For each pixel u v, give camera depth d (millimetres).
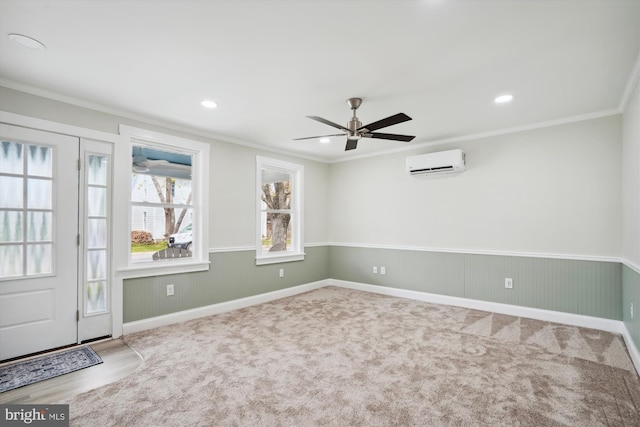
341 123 3607
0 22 1797
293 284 5043
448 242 4332
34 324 2719
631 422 1783
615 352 2699
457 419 1812
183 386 2174
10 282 2615
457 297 4238
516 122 3609
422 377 2287
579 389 2119
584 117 3357
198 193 3918
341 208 5562
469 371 2375
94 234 3066
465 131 3957
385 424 1771
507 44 2027
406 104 3055
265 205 4977
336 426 1754
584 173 3391
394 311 3971
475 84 2615
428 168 4270
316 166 5508
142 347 2859
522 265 3752
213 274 3986
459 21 1794
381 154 5039
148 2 1631
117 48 2088
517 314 3762
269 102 3010
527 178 3730
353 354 2684
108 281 3125
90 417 1837
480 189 4066
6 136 2578
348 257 5453
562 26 1831
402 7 1669
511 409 1903
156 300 3453
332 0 1613
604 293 3262
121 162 3221
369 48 2084
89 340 3000
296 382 2223
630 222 2758
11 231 2635
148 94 2826
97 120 3076
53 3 1631
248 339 3043
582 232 3398
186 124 3643
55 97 2807
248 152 4441
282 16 1751
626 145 2934
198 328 3375
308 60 2240
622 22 1784
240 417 1835
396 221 4859
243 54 2166
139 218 3557
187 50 2113
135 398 2033
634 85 2496
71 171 2918
